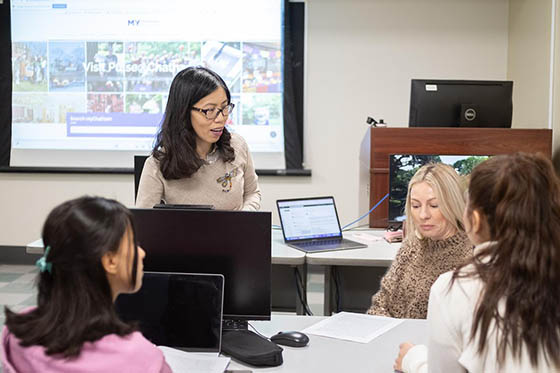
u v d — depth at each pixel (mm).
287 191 4867
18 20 4836
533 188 962
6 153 4906
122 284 979
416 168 2967
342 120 4840
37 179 4938
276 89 4801
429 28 4742
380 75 4797
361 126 4836
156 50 4805
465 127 3221
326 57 4805
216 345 1416
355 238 2881
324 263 2471
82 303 902
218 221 1504
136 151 4867
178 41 4789
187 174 2088
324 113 4844
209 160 2188
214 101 2033
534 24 4164
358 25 4773
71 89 4859
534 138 3154
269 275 1508
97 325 905
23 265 4980
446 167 1836
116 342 918
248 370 1358
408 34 4754
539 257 944
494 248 995
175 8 4766
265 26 4750
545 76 3975
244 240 1505
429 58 4762
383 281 1945
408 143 3148
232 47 4777
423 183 1819
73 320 892
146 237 1515
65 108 4871
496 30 4715
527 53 4289
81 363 885
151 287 1447
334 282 2760
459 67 4750
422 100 3234
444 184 1793
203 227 1507
